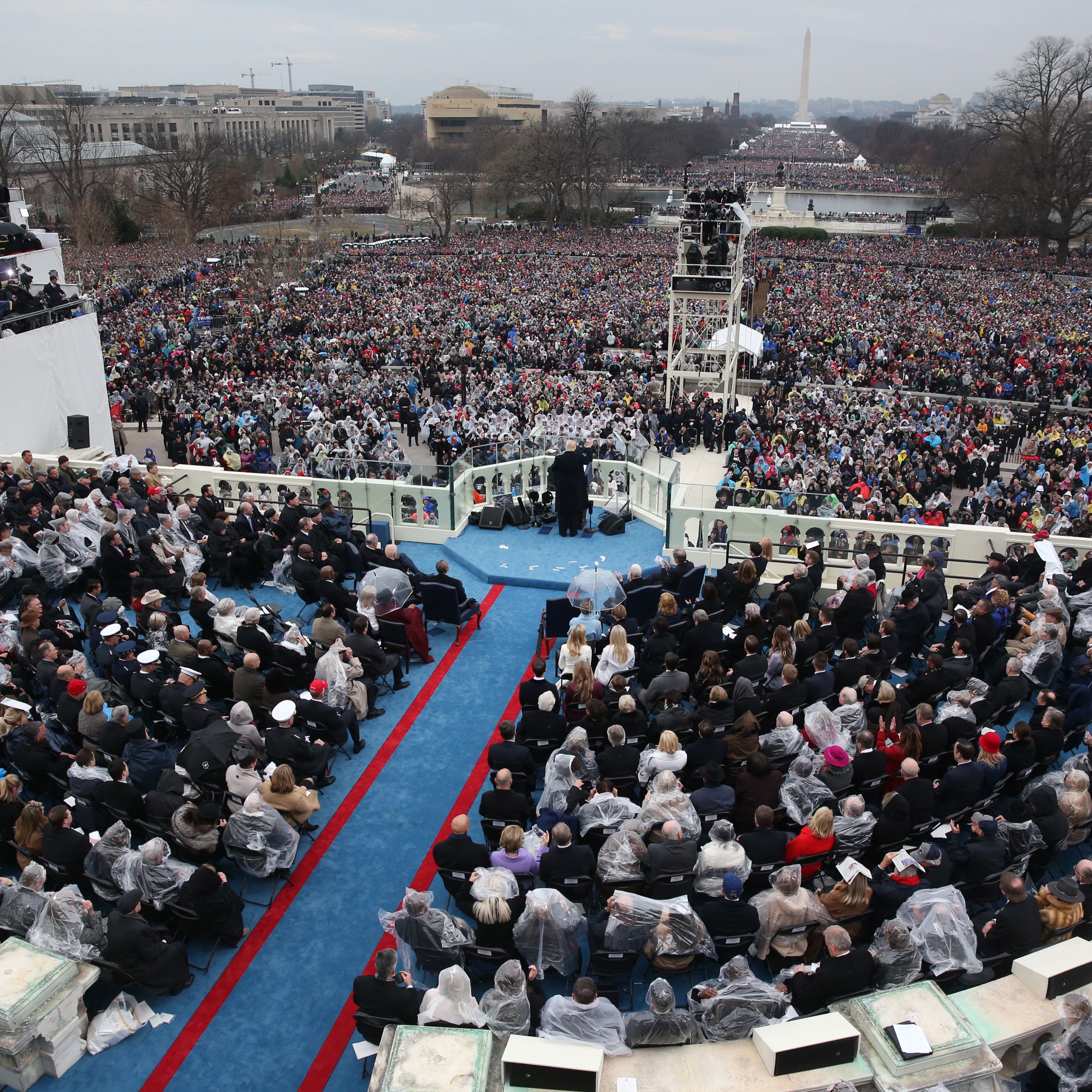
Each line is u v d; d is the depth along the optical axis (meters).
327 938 8.90
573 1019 7.01
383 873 9.77
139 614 13.56
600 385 43.16
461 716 12.71
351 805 10.84
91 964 7.88
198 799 9.84
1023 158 89.75
